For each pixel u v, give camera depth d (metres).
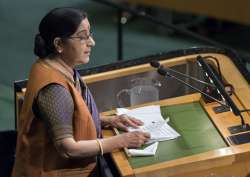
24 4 13.09
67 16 4.32
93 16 12.48
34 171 4.52
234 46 11.52
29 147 4.47
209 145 4.73
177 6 11.09
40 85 4.30
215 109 5.16
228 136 4.81
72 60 4.45
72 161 4.56
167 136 4.82
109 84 5.48
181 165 4.52
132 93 5.49
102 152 4.48
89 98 4.70
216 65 5.63
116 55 10.80
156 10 12.14
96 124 4.74
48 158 4.51
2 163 5.23
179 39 11.66
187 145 4.74
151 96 5.46
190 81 5.52
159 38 11.66
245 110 4.98
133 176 4.45
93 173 4.66
